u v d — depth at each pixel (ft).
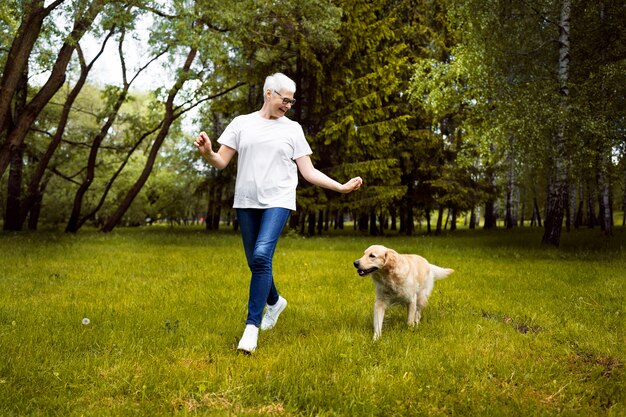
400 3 69.21
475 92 41.98
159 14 43.11
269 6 49.80
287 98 12.03
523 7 43.06
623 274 25.21
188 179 103.71
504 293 20.06
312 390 9.02
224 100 67.10
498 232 82.58
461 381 9.66
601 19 43.57
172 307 16.39
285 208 11.82
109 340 11.98
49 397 8.54
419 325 14.20
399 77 67.36
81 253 32.99
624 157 42.50
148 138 98.84
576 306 17.12
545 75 43.75
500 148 42.29
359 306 17.25
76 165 80.18
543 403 8.75
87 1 37.93
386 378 9.73
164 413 8.03
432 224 157.69
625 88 38.27
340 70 60.49
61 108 69.31
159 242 43.96
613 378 9.90
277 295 13.38
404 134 62.49
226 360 10.61
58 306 16.12
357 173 58.90
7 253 31.60
